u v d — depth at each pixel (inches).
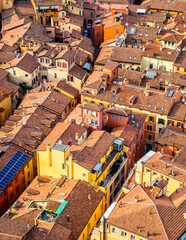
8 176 4500.5
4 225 3555.6
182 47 7322.8
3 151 4726.9
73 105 6195.9
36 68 6446.9
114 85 5999.0
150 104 5679.1
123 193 4264.3
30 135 5059.1
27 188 4446.4
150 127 5718.5
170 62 6909.5
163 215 3595.0
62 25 7805.1
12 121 5310.0
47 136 4854.8
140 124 5285.4
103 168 4517.7
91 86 5954.7
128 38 7652.6
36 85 6550.2
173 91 5797.2
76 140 4857.3
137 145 5359.3
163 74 6358.3
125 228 3597.4
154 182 4005.9
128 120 5255.9
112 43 7455.7
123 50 7086.6
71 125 4987.7
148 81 6284.5
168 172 4131.4
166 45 7091.5
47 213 3932.1
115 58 6983.3
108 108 5506.9
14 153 4758.9
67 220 3848.4
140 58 6963.6
